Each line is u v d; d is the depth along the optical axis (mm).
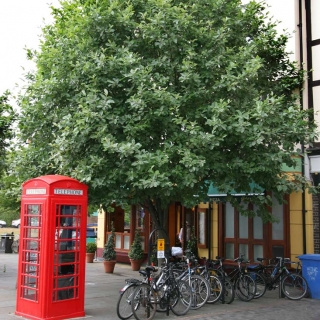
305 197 13102
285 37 13016
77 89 9906
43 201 7984
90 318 8328
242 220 14336
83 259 8422
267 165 9453
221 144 9742
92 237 25859
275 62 13039
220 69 10219
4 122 13289
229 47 11070
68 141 9086
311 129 10383
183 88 9961
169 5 9742
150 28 9742
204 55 10016
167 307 8641
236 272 11188
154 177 8328
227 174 9797
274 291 11953
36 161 10812
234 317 8719
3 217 47312
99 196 9625
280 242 13422
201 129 9445
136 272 15969
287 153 9750
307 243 12953
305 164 12859
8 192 11000
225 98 10000
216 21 10734
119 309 8188
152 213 10992
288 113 9695
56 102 10250
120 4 10227
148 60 10133
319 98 13172
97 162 8828
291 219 13273
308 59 13531
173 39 9672
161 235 10930
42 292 7816
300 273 12102
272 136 9461
